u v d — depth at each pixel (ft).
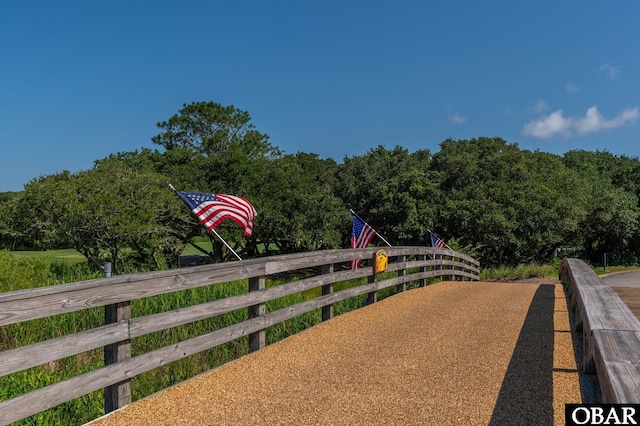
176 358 15.79
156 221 65.57
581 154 198.18
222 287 32.71
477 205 105.60
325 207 90.89
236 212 26.43
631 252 170.60
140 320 14.65
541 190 110.73
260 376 16.72
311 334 22.48
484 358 18.56
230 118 102.06
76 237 57.62
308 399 14.65
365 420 13.16
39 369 19.19
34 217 57.67
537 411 13.60
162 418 13.37
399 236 110.63
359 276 28.89
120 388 14.08
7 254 36.88
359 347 20.21
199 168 84.07
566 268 35.42
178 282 16.08
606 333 13.04
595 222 146.92
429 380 16.16
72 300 12.60
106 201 57.77
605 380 10.37
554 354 19.02
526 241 106.32
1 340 24.23
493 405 14.05
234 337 18.49
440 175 117.39
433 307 29.30
